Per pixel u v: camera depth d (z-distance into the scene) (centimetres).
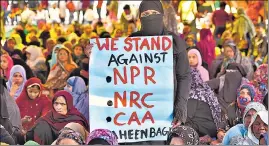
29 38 1459
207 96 905
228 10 1555
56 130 841
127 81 703
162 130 702
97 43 708
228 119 913
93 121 703
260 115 802
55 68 1152
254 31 1430
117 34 1528
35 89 970
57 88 1109
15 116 876
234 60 1135
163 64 703
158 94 702
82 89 965
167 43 705
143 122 701
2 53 1145
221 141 875
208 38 1264
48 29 1594
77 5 1730
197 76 924
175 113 704
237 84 1005
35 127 843
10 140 812
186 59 714
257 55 1315
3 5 1658
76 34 1530
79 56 1212
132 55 706
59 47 1198
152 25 718
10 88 1060
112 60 706
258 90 972
